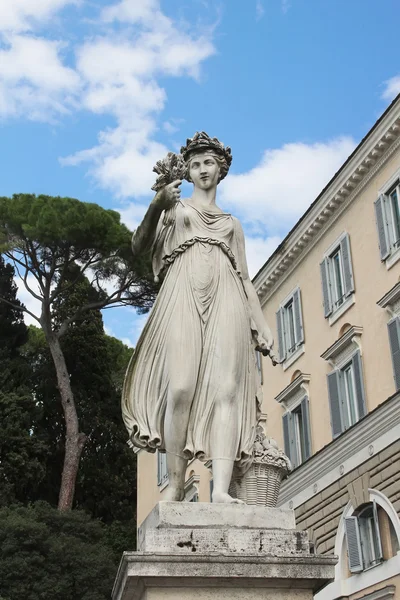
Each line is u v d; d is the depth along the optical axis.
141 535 4.22
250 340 4.74
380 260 22.72
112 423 34.94
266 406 28.36
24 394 32.97
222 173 5.13
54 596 23.39
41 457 32.22
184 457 4.39
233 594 3.68
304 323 26.59
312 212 26.19
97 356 35.84
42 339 37.00
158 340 4.68
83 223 30.81
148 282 32.38
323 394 24.80
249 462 4.46
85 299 35.56
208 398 4.45
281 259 27.95
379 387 21.83
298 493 23.89
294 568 3.73
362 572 20.34
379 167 23.23
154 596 3.62
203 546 3.82
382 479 19.94
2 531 24.30
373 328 22.52
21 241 31.50
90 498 33.88
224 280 4.74
